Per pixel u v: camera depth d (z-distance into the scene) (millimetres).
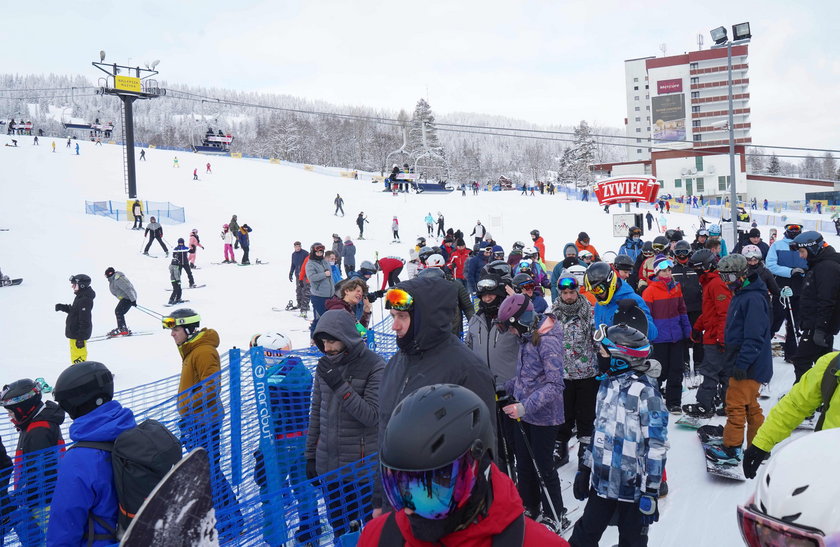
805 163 163125
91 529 2521
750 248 7508
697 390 7023
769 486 1085
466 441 1192
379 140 128625
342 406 3676
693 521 4375
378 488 3002
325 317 3668
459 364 2682
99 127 93188
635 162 99938
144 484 2518
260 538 3818
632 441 3176
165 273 21047
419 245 14242
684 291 7824
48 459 3936
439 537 1234
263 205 40094
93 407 2652
